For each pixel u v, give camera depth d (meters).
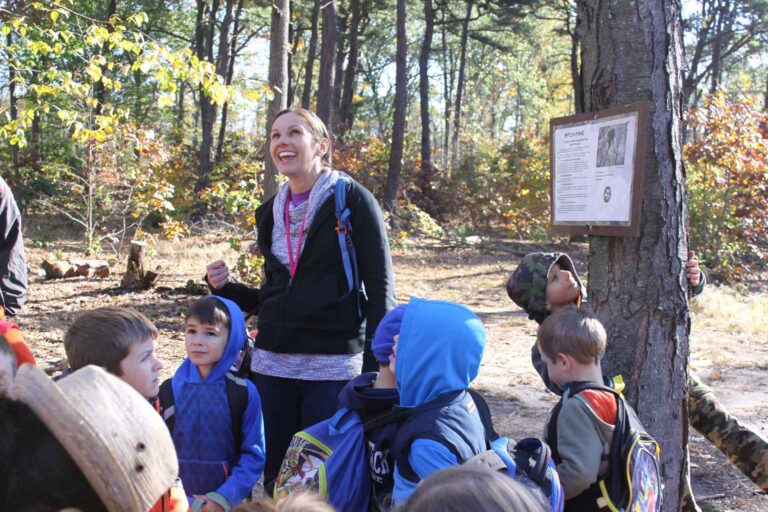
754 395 6.89
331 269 3.22
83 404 1.11
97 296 10.63
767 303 12.23
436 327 2.26
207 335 2.88
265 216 3.51
